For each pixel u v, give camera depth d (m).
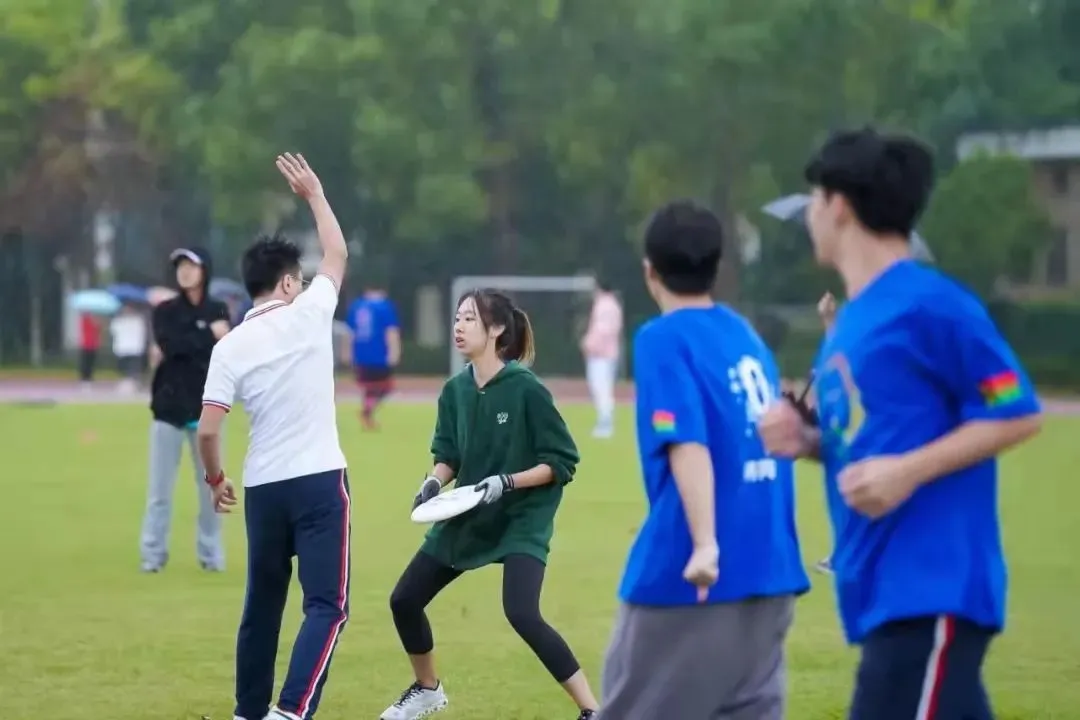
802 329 85.62
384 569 22.95
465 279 88.88
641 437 9.62
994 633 8.09
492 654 17.22
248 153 84.69
